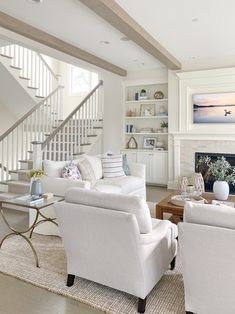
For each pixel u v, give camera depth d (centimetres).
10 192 504
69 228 217
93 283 236
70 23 401
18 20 388
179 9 355
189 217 176
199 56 575
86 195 212
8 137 546
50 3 341
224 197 355
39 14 372
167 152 663
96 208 201
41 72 693
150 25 407
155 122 711
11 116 747
